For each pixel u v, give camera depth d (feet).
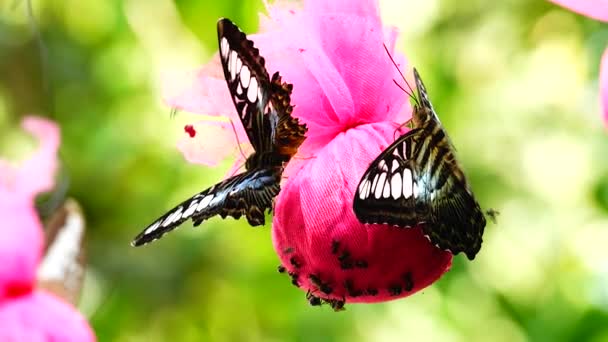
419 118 3.55
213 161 3.81
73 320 3.97
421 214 3.50
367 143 3.70
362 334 5.50
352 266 3.67
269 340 5.64
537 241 5.73
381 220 3.49
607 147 5.83
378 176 3.51
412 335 5.52
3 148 5.77
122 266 5.88
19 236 3.96
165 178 5.90
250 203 3.61
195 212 3.63
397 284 3.68
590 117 5.89
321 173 3.70
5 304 3.94
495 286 5.67
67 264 4.20
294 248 3.74
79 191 5.90
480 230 3.53
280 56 3.77
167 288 5.89
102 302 5.89
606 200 5.75
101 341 5.83
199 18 5.45
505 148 5.85
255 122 3.67
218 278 5.82
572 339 5.33
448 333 5.54
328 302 3.74
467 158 5.81
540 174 5.82
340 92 3.75
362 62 3.77
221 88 3.78
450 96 5.81
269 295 5.62
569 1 3.67
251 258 5.70
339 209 3.67
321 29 3.78
